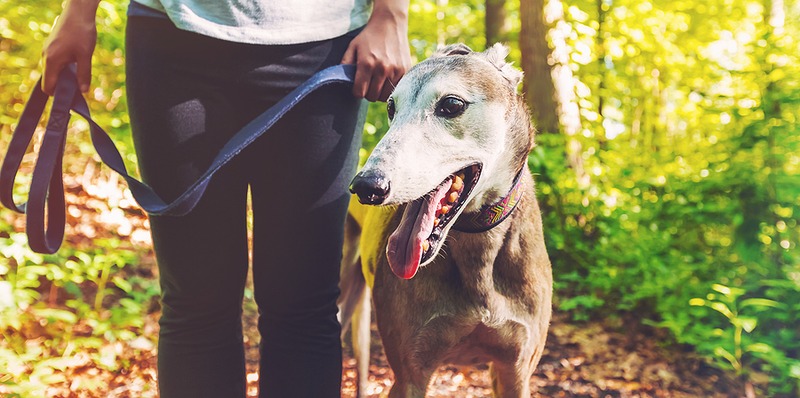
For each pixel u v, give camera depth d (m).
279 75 1.96
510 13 8.76
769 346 4.11
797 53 4.49
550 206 5.96
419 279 2.29
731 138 4.77
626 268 5.36
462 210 2.13
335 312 2.17
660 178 5.43
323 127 2.00
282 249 2.04
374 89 2.08
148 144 1.94
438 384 4.11
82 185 6.79
